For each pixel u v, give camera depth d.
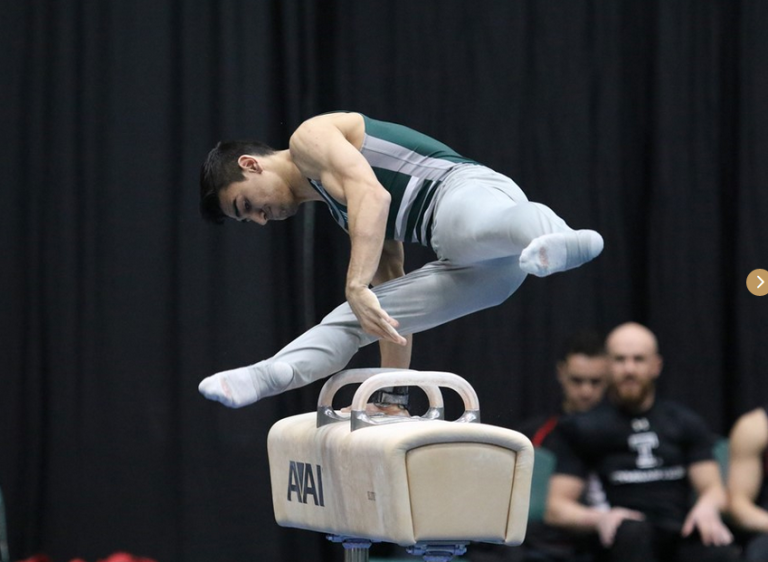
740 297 17.55
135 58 16.80
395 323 8.23
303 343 8.61
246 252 16.69
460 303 8.96
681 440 12.49
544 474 12.55
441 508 7.61
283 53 17.00
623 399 12.52
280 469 9.43
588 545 12.19
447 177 9.02
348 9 17.39
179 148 16.86
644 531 11.89
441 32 17.50
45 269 16.66
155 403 16.64
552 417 13.24
